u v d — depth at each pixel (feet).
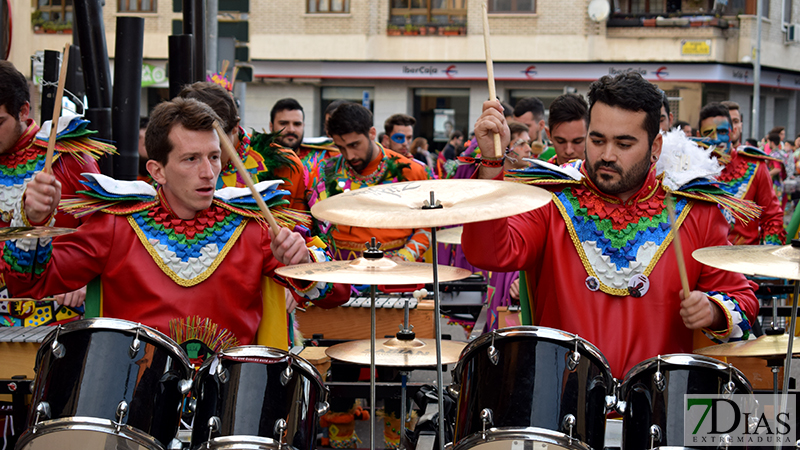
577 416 7.08
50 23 67.87
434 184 7.63
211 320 8.86
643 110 8.23
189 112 8.59
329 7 69.87
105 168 13.65
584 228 8.78
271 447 7.05
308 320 15.16
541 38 68.28
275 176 13.70
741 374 7.10
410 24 69.56
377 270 8.00
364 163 18.16
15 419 10.25
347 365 13.12
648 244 8.64
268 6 70.08
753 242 17.87
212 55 21.43
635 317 8.54
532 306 9.38
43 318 13.43
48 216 8.25
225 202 9.20
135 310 8.83
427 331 14.97
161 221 8.95
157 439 7.29
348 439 13.74
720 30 68.18
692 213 8.83
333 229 17.30
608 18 68.59
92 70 13.28
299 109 19.26
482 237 8.23
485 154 7.93
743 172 17.74
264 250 9.15
